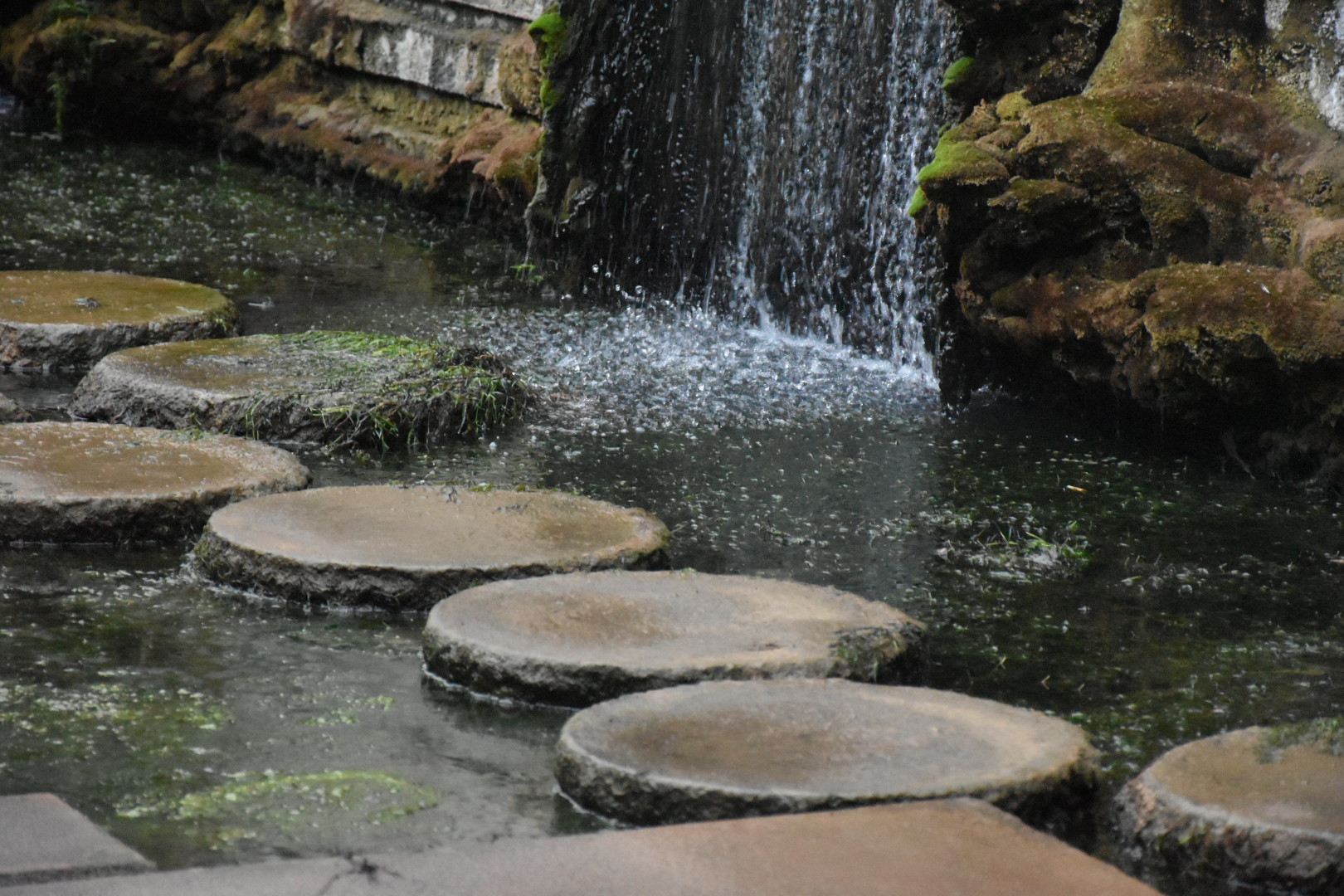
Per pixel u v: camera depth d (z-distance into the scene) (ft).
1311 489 19.27
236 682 13.05
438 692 13.00
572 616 13.78
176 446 19.11
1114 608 15.40
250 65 43.86
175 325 24.91
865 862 9.30
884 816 9.96
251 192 39.34
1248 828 10.20
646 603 14.16
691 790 10.42
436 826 10.57
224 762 11.51
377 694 12.91
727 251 29.30
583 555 15.48
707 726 11.51
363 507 16.87
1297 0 20.10
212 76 44.34
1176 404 19.94
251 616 14.61
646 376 24.50
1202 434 20.51
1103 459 20.57
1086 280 21.12
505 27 36.32
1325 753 11.50
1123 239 20.88
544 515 16.89
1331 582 16.17
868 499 18.70
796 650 12.99
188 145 45.70
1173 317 19.26
